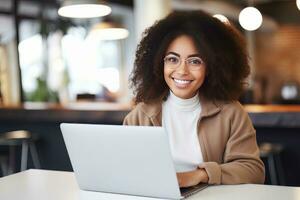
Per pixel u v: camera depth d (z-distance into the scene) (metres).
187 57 1.82
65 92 8.50
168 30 1.90
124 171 1.62
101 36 7.56
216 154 1.89
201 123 1.91
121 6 8.76
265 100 8.84
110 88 9.53
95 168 1.67
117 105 5.23
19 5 8.04
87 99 6.50
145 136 1.52
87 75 9.02
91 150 1.65
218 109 1.90
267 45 9.31
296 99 7.39
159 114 1.98
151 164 1.55
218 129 1.89
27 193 1.71
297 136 4.10
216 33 1.89
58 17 8.20
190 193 1.61
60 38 8.39
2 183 1.87
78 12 5.30
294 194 1.58
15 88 8.10
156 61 1.91
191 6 8.30
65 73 8.47
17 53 8.00
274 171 4.04
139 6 6.86
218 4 8.54
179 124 1.94
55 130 5.17
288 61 9.20
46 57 8.24
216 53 1.84
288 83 8.55
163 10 6.67
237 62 1.96
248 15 5.84
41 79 8.00
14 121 5.47
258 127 4.21
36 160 5.26
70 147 1.70
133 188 1.63
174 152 1.91
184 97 1.91
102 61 9.38
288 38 9.19
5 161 5.25
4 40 8.02
